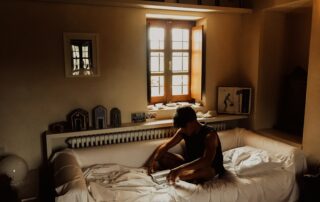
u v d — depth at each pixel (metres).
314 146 2.67
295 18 3.37
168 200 2.07
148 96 3.19
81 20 2.75
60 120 2.80
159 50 3.32
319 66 2.57
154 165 2.64
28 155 2.72
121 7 2.89
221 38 3.47
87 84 2.86
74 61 2.77
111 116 2.95
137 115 3.09
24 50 2.58
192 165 2.25
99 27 2.83
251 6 3.36
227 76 3.59
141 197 2.10
